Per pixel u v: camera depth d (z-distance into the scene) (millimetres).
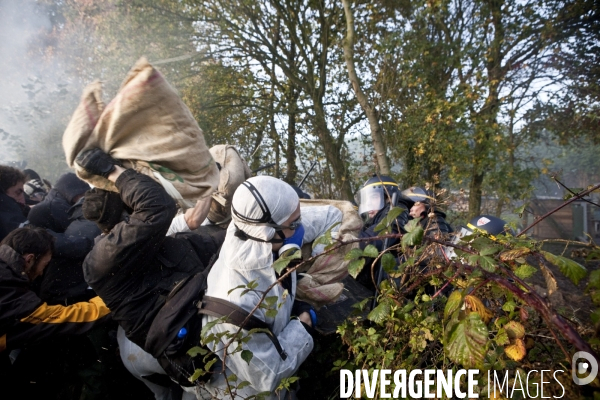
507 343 1229
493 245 1252
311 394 2256
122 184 1738
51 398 2242
